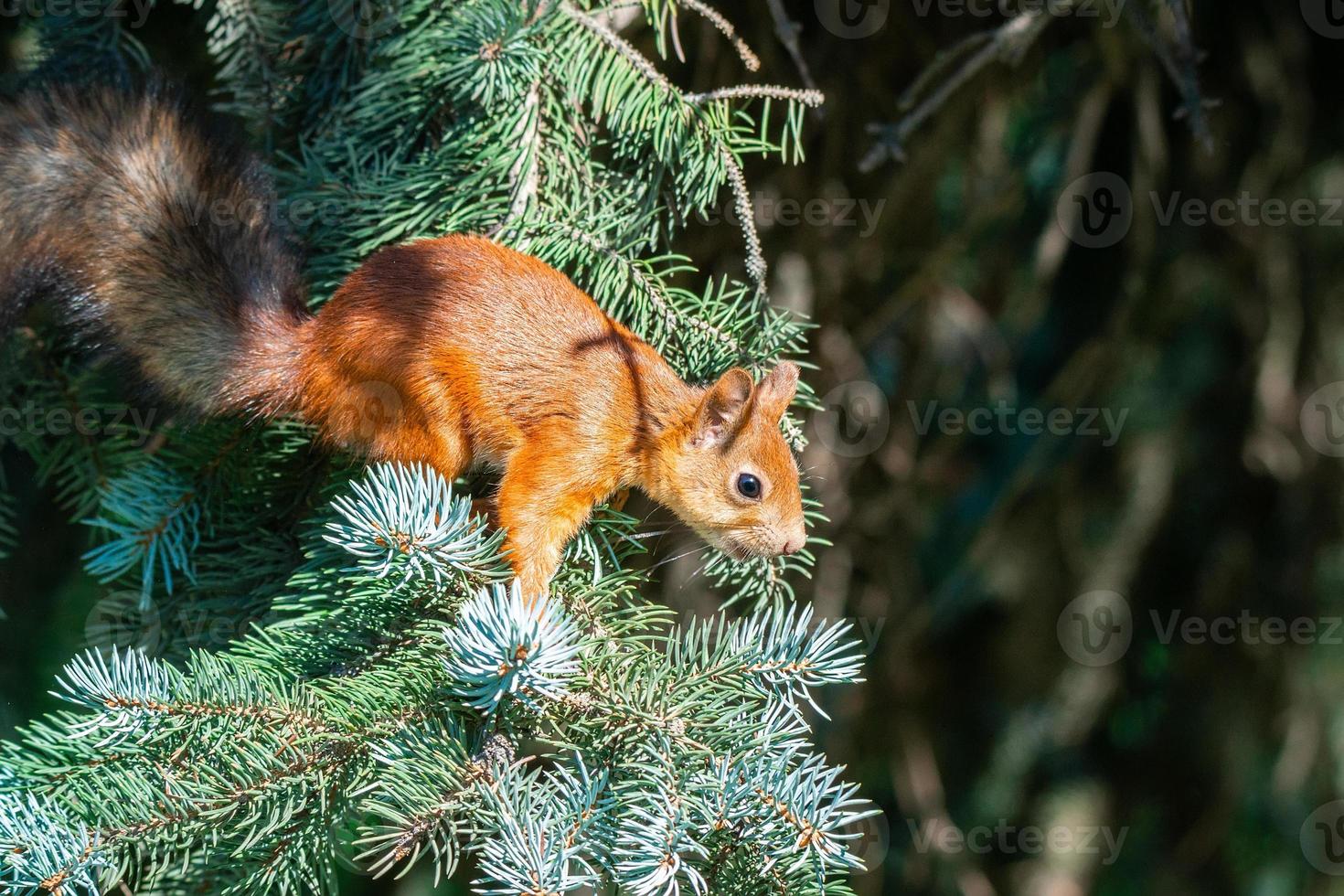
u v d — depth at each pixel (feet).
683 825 14.96
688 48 30.73
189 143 22.06
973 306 36.50
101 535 25.99
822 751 37.42
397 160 22.79
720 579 22.29
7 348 24.68
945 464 40.19
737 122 28.71
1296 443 37.68
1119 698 41.47
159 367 21.01
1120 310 36.60
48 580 29.91
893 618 37.88
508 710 17.04
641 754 16.61
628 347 20.71
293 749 16.72
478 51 20.70
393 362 19.79
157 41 28.17
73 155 21.79
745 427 20.84
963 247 34.73
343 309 20.26
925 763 39.06
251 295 21.17
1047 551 39.96
